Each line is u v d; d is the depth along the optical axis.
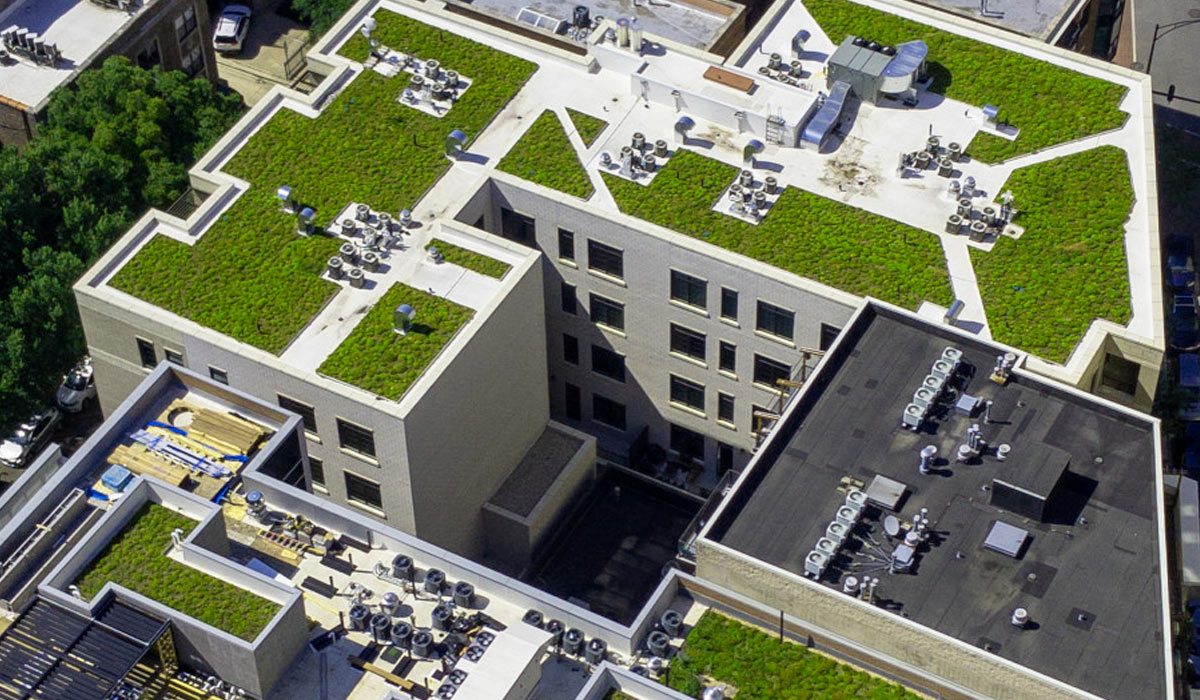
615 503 114.00
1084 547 82.94
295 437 91.50
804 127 109.19
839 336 92.69
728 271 102.75
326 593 86.00
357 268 102.38
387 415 95.25
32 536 85.69
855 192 106.62
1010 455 86.88
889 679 80.31
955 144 107.50
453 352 98.06
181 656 81.12
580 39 124.00
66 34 133.75
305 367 98.00
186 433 91.75
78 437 124.31
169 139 121.62
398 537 86.50
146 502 85.50
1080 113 110.62
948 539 83.56
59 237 116.62
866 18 117.81
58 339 113.75
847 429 88.69
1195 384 127.06
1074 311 98.75
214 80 146.38
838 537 82.62
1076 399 89.50
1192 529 113.12
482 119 111.75
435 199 107.06
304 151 109.94
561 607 83.25
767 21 117.56
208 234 105.19
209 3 157.75
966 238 103.50
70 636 78.94
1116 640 78.94
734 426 112.81
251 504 87.88
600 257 107.69
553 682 81.81
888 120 111.06
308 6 150.25
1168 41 155.75
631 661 82.00
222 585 81.62
